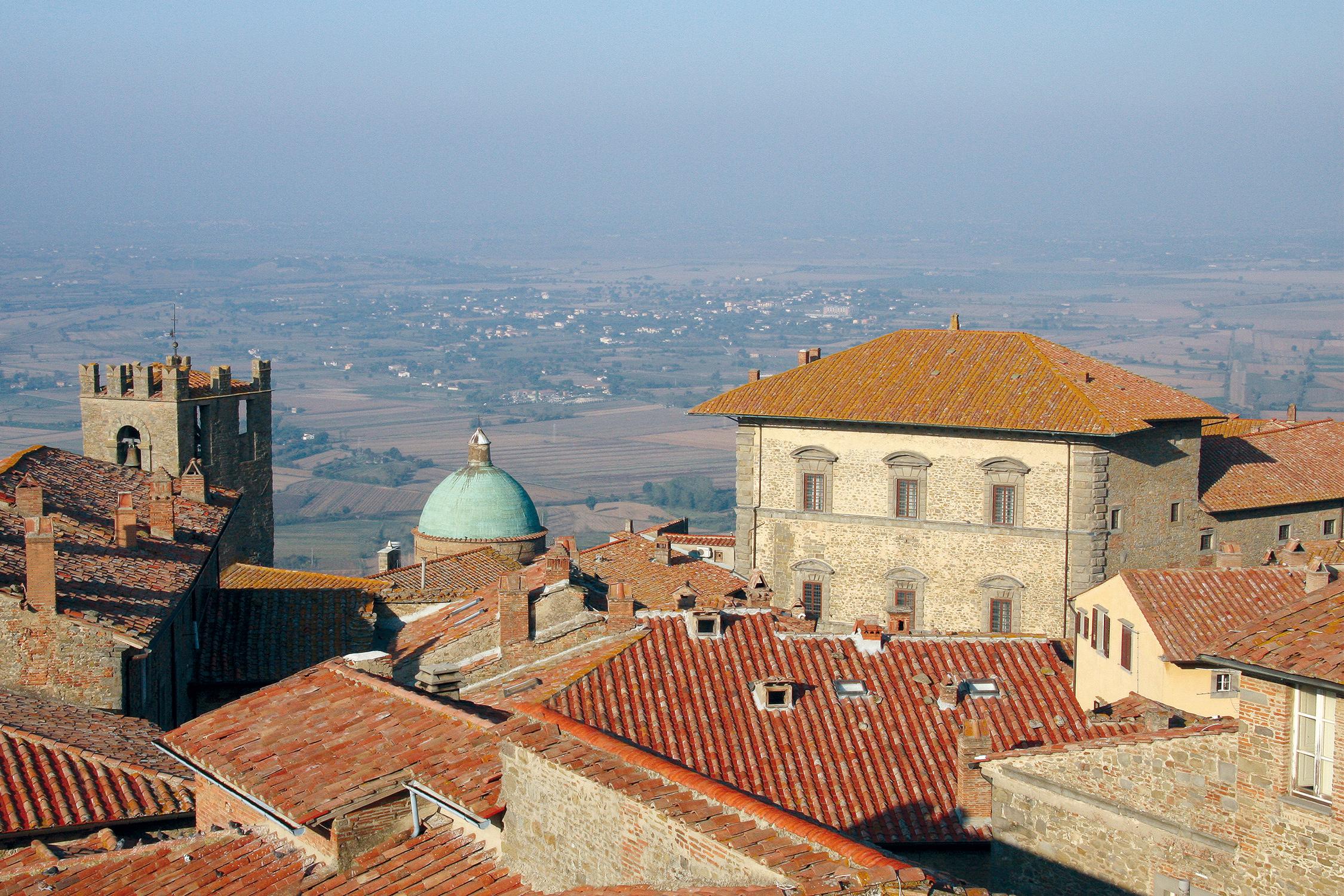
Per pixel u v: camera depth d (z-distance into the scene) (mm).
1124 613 45844
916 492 81375
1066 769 34656
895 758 42750
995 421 78188
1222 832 31750
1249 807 29781
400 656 57344
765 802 25031
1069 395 78812
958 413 79625
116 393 99000
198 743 33594
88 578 52688
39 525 47531
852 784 41500
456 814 30203
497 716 32969
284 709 34562
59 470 68750
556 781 27328
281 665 63094
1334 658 27875
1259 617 44969
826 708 44469
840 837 23609
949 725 44500
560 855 27188
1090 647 47719
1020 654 48906
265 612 66938
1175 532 82125
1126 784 33625
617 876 25875
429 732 32094
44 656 47594
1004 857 36031
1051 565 78500
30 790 38219
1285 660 28453
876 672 46625
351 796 29906
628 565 76875
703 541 95125
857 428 82250
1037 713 45781
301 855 31000
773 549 84938
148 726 45531
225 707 35250
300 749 32594
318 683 35719
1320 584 44906
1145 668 44625
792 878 22453
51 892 30484
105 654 47812
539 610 53500
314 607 67750
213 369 102438
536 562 72500
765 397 84875
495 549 96000
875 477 82188
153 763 40781
